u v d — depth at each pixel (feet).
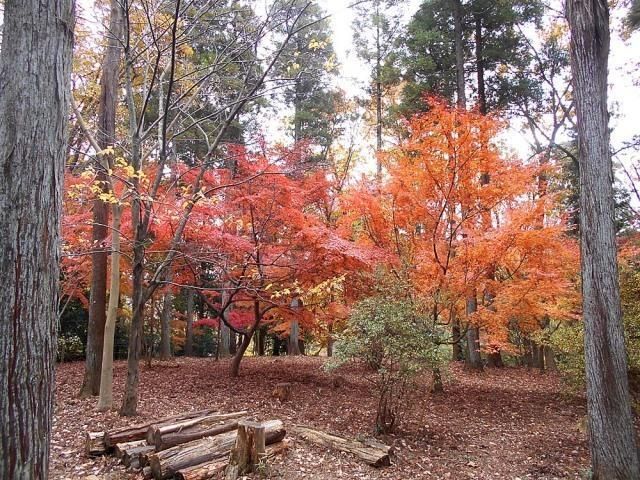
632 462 15.85
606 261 16.83
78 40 26.76
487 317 29.12
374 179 34.47
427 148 27.78
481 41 46.68
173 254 23.81
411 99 46.73
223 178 29.30
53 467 15.71
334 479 16.14
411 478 17.17
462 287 27.78
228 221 26.94
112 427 20.06
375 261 26.58
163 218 25.39
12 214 7.97
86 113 31.27
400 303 22.38
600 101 17.61
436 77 46.75
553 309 30.94
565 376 28.30
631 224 46.34
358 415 25.55
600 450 16.28
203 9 23.40
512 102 47.03
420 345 21.02
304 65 35.94
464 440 22.85
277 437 18.16
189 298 61.77
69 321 50.67
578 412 29.50
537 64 45.70
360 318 21.89
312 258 28.17
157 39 21.71
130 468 15.66
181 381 33.09
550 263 29.84
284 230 30.04
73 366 43.04
